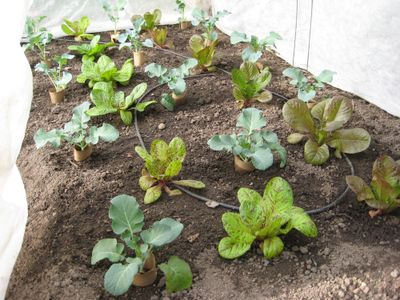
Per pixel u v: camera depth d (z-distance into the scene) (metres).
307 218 0.70
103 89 1.01
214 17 1.25
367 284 0.65
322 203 0.80
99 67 1.13
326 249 0.71
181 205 0.79
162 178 0.81
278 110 1.05
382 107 1.06
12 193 0.67
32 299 0.65
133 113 1.05
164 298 0.64
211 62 1.21
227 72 1.21
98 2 1.46
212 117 1.03
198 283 0.66
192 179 0.85
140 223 0.65
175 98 1.07
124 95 1.11
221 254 0.67
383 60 1.01
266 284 0.66
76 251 0.71
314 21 1.15
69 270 0.68
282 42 1.28
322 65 1.17
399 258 0.69
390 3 0.94
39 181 0.87
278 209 0.71
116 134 0.86
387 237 0.73
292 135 0.94
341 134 0.90
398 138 0.96
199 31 1.47
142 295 0.64
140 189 0.83
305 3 1.15
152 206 0.79
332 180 0.85
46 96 1.13
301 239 0.73
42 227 0.76
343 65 1.11
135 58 1.25
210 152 0.92
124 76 1.13
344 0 1.04
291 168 0.87
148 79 1.19
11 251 0.64
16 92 0.65
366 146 0.88
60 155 0.93
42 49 1.27
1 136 0.60
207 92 1.12
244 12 1.37
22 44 1.36
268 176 0.85
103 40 1.41
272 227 0.68
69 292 0.65
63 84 1.08
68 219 0.77
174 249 0.71
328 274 0.67
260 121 0.84
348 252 0.71
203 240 0.73
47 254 0.71
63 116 1.05
